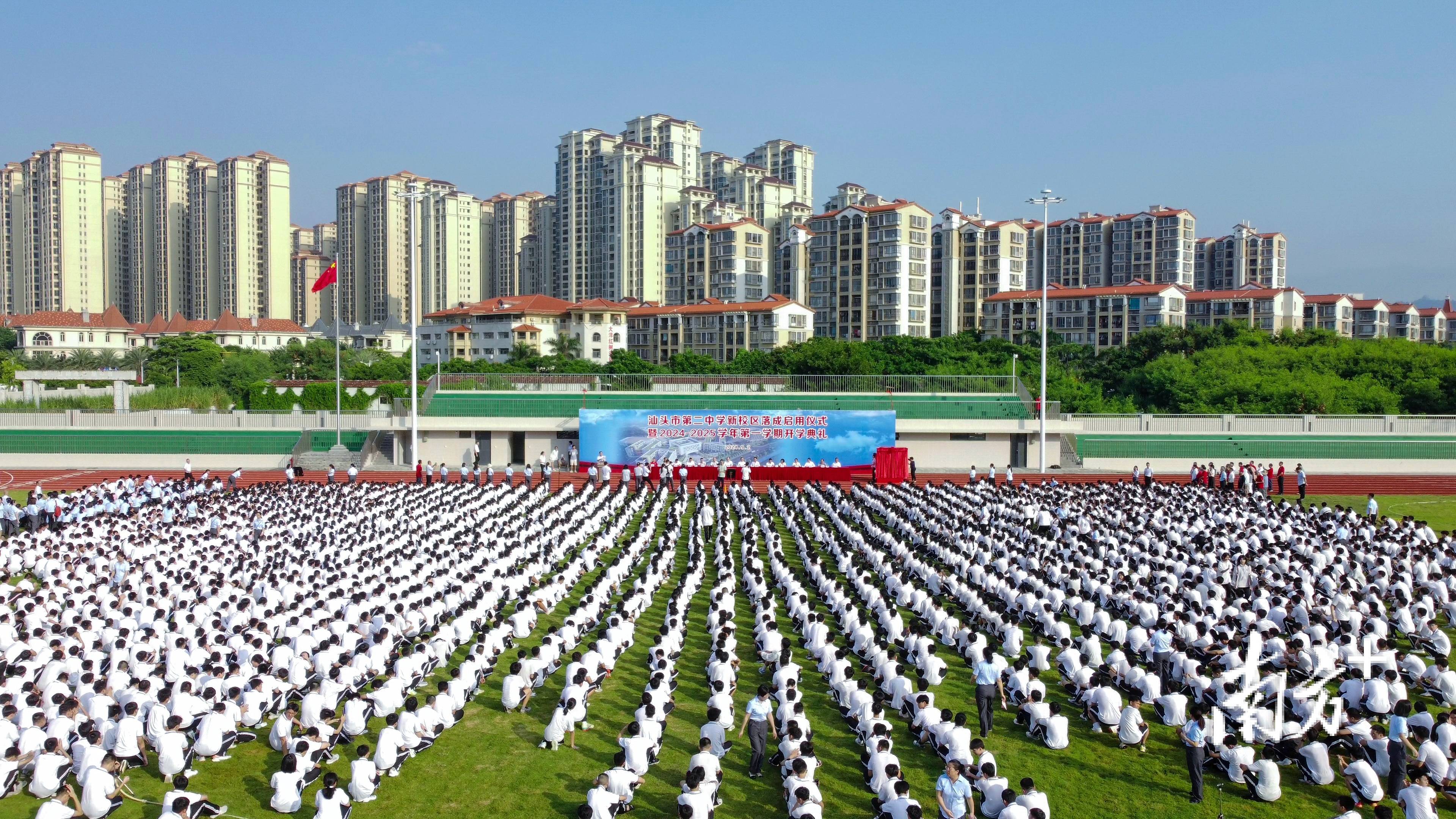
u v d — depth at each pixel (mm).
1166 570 31328
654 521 41469
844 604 27000
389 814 17469
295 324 161500
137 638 23406
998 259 135000
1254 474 56469
